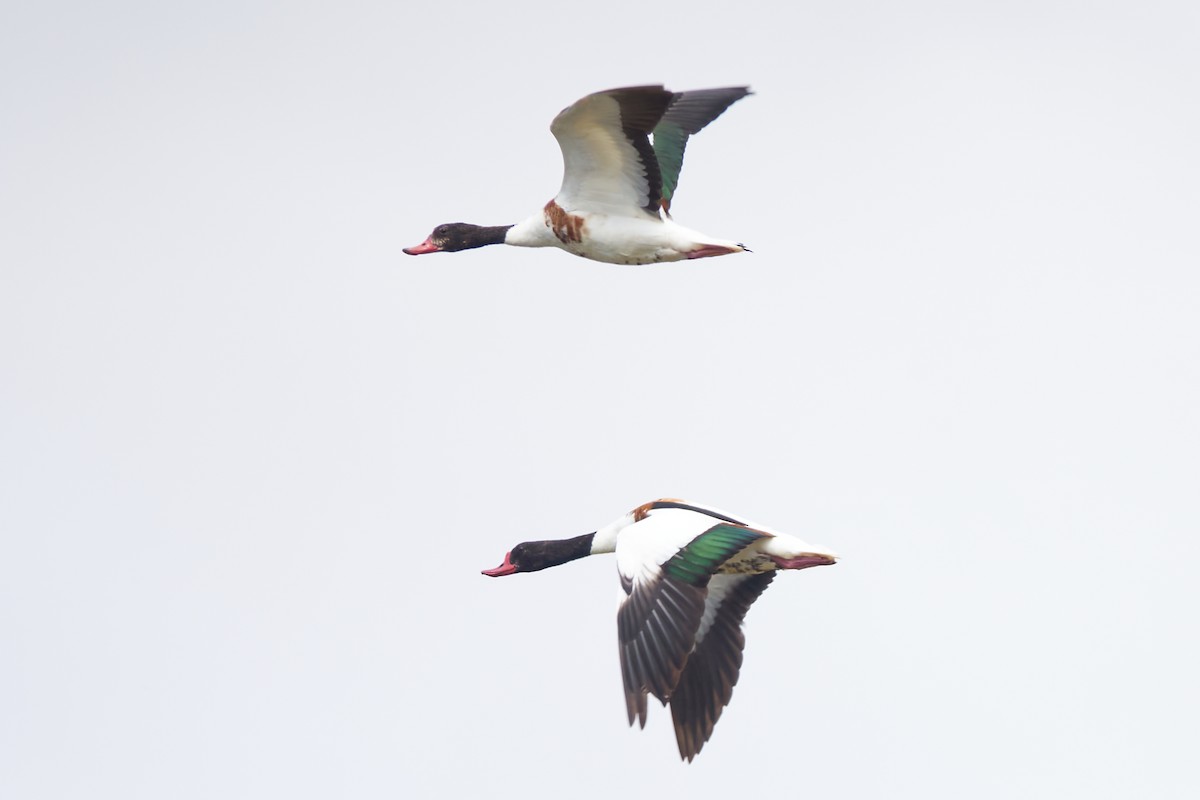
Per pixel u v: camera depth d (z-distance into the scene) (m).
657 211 18.98
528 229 19.52
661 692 15.81
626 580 16.25
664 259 19.17
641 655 15.93
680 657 15.97
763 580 17.67
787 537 17.14
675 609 16.16
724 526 16.70
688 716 17.25
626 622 16.05
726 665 17.38
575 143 18.66
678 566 16.36
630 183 18.91
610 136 18.45
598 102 17.88
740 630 17.48
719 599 17.62
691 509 18.75
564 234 19.31
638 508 19.62
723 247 18.91
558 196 19.34
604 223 19.09
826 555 17.02
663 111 17.84
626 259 19.25
